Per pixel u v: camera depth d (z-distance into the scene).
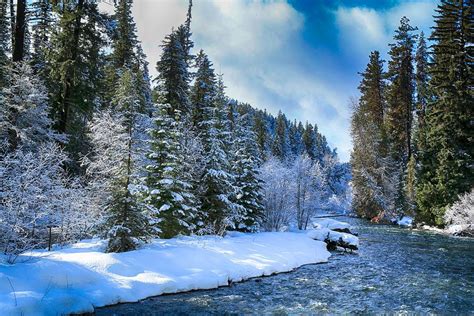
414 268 15.02
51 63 18.28
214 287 10.84
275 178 26.53
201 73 30.20
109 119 15.12
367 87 51.66
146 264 10.51
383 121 49.41
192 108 28.97
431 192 31.73
